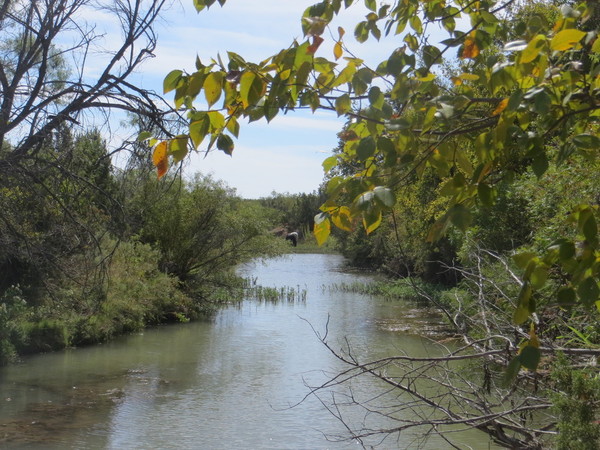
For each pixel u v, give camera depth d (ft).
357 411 39.24
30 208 32.63
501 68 8.63
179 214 87.61
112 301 67.36
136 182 29.14
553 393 13.62
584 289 8.28
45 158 28.99
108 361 55.77
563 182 25.96
